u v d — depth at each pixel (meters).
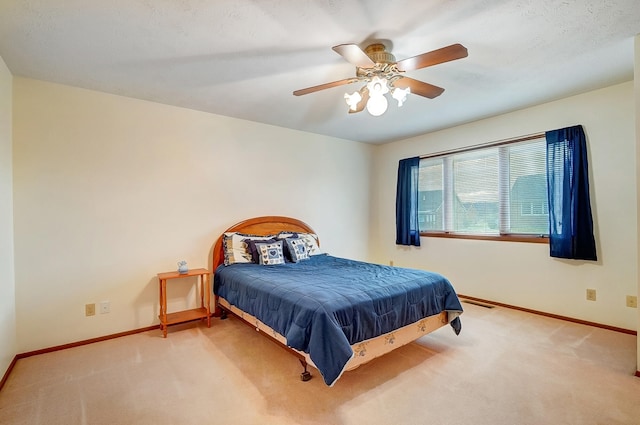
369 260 5.36
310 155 4.59
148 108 3.23
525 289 3.65
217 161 3.70
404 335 2.43
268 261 3.43
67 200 2.80
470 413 1.82
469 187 4.23
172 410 1.86
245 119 3.90
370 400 1.95
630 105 2.91
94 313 2.91
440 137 4.49
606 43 2.20
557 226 3.30
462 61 2.45
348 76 2.67
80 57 2.32
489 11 1.82
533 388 2.06
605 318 3.08
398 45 2.19
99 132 2.96
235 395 2.01
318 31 2.02
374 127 4.31
